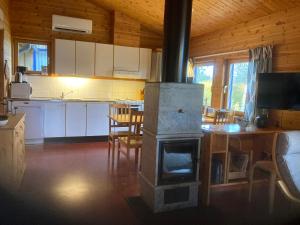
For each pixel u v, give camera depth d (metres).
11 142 2.71
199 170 3.06
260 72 4.06
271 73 3.63
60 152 4.76
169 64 2.72
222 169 3.17
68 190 3.13
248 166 3.35
